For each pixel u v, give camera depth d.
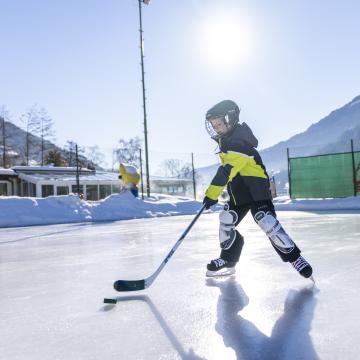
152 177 38.69
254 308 2.55
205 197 3.43
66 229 9.80
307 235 6.66
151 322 2.36
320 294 2.85
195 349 1.93
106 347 2.00
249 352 1.87
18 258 5.21
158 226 9.91
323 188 17.72
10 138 44.59
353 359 1.75
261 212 3.40
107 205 14.33
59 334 2.21
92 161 48.88
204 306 2.64
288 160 18.50
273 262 4.21
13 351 1.99
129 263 4.53
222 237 3.61
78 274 3.98
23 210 12.45
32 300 3.01
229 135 3.50
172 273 3.83
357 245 5.38
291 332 2.10
